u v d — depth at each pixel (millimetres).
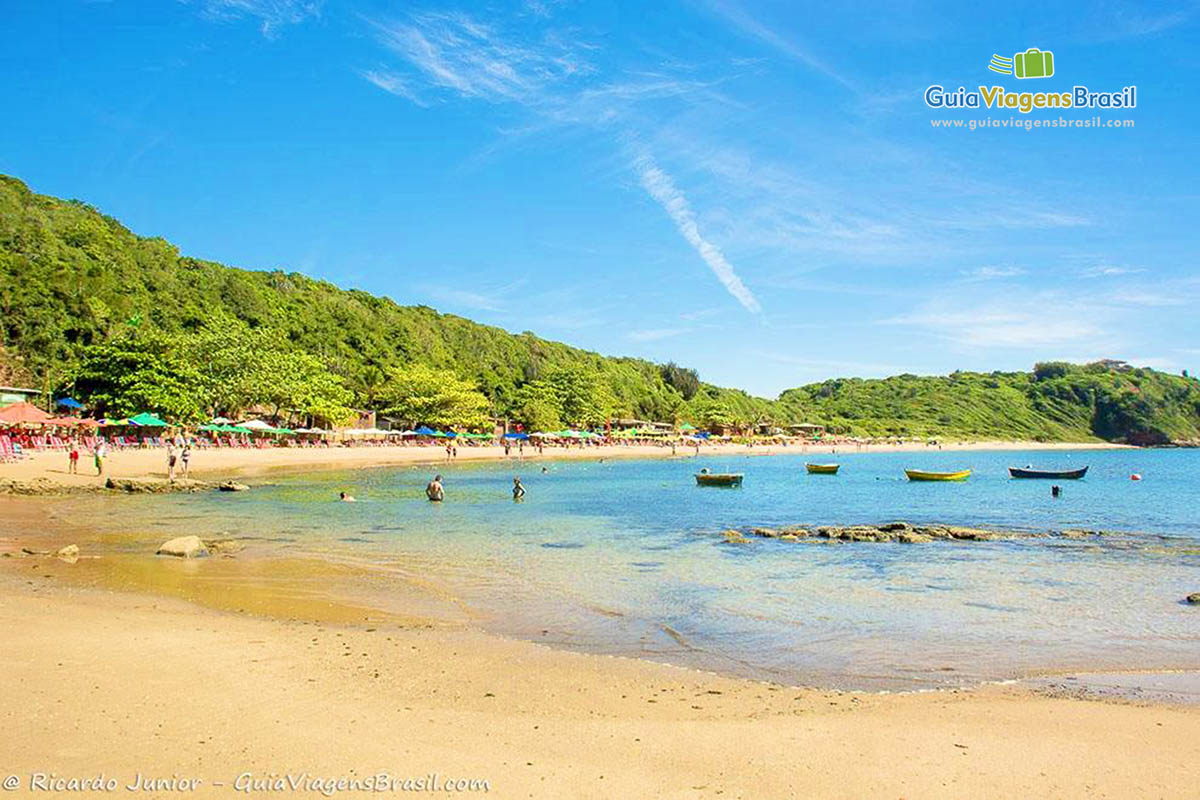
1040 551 23406
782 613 14375
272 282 133000
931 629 13250
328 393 97625
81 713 7625
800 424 199125
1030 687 9930
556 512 35188
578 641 12000
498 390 145375
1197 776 6770
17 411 52906
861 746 7422
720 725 7984
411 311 160125
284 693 8578
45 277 79750
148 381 69688
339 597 14852
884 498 47656
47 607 12555
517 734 7531
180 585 15422
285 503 35594
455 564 19453
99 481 40562
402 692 8867
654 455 123188
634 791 6211
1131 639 12695
